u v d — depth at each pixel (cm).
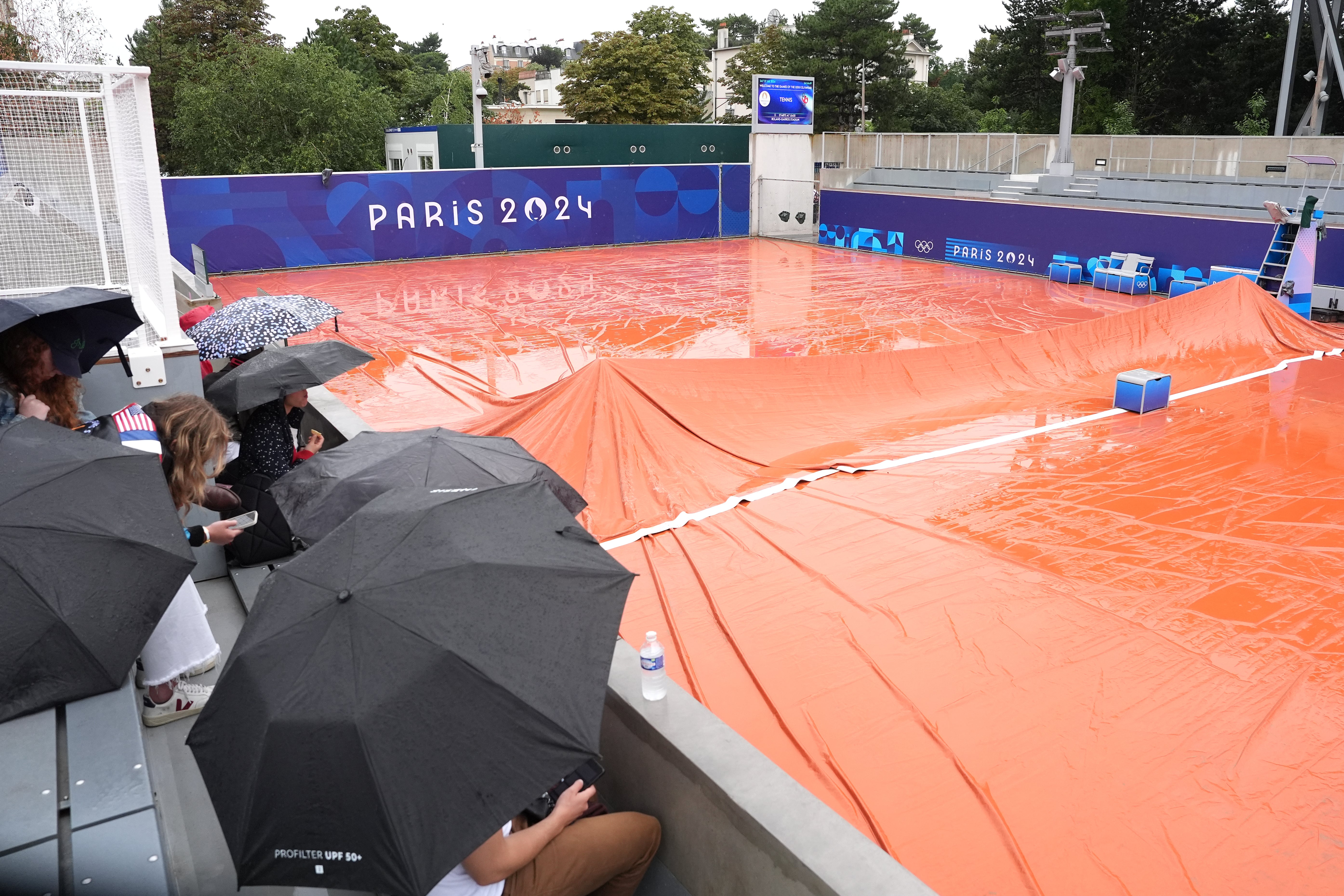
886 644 585
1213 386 1196
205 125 3516
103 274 643
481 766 227
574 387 973
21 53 2875
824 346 1544
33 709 266
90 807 242
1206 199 2191
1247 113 4772
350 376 1339
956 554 717
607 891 313
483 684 238
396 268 2388
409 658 237
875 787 451
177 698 409
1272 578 666
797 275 2281
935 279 2217
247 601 529
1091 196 2430
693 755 311
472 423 1046
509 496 315
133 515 285
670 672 568
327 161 3553
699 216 2964
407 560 266
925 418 1085
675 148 3662
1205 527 762
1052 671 549
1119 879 390
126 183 634
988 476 892
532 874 281
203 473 377
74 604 262
